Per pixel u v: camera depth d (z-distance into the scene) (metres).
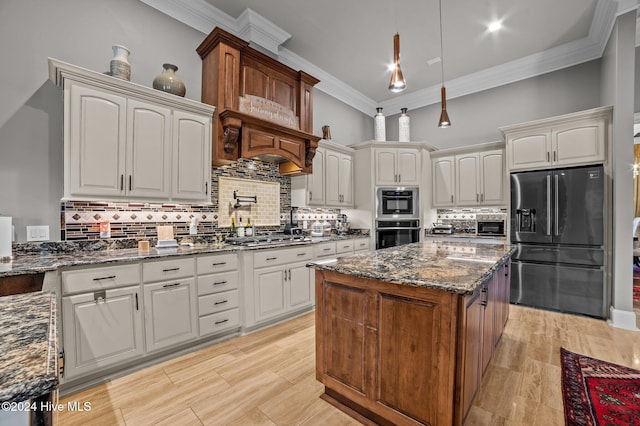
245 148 2.97
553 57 3.88
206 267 2.50
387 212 4.49
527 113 4.19
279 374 2.09
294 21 3.22
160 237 2.62
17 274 1.64
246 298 2.74
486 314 1.79
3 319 0.79
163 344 2.24
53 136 2.27
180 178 2.62
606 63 3.38
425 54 3.89
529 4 2.99
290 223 3.97
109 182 2.23
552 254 3.43
